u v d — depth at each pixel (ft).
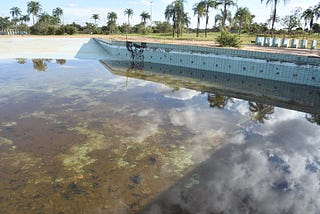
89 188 10.71
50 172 11.86
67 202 9.83
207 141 15.35
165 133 16.30
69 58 48.96
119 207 9.57
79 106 21.25
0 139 15.06
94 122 17.87
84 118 18.57
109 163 12.69
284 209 9.62
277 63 30.66
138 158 13.21
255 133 16.80
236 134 16.51
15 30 137.08
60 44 63.10
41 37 72.54
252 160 13.24
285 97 25.40
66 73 35.17
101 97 24.07
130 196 10.21
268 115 20.45
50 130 16.42
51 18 140.26
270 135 16.55
